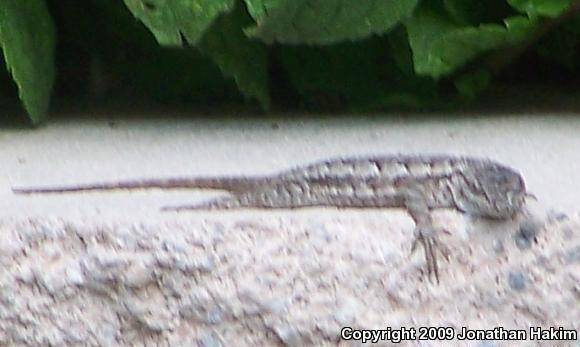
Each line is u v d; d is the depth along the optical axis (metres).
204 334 0.83
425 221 0.84
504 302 0.83
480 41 0.90
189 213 0.84
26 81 0.90
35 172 0.86
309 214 0.84
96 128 0.92
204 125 0.92
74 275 0.83
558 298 0.83
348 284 0.83
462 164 0.85
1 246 0.83
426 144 0.89
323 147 0.88
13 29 0.90
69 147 0.89
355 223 0.83
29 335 0.83
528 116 0.92
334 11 0.88
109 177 0.86
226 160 0.87
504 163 0.86
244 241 0.83
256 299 0.83
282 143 0.89
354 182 0.85
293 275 0.83
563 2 0.91
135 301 0.83
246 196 0.85
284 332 0.83
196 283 0.83
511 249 0.83
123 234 0.83
